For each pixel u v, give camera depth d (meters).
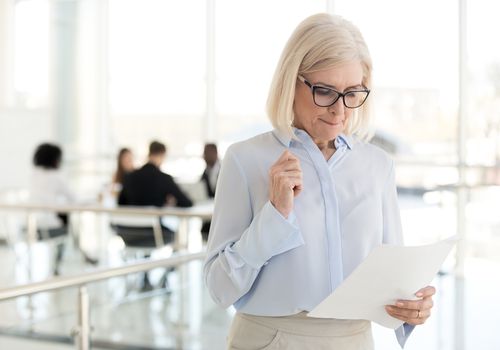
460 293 4.61
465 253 5.83
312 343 1.41
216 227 1.46
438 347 3.62
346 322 1.42
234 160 1.45
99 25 8.17
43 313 4.20
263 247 1.33
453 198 5.95
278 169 1.33
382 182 1.50
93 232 5.23
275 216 1.31
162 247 4.90
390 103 6.53
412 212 6.17
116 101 8.16
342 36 1.36
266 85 7.46
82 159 8.33
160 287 4.05
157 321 4.05
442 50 6.33
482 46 6.14
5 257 5.55
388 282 1.31
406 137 6.50
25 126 8.27
